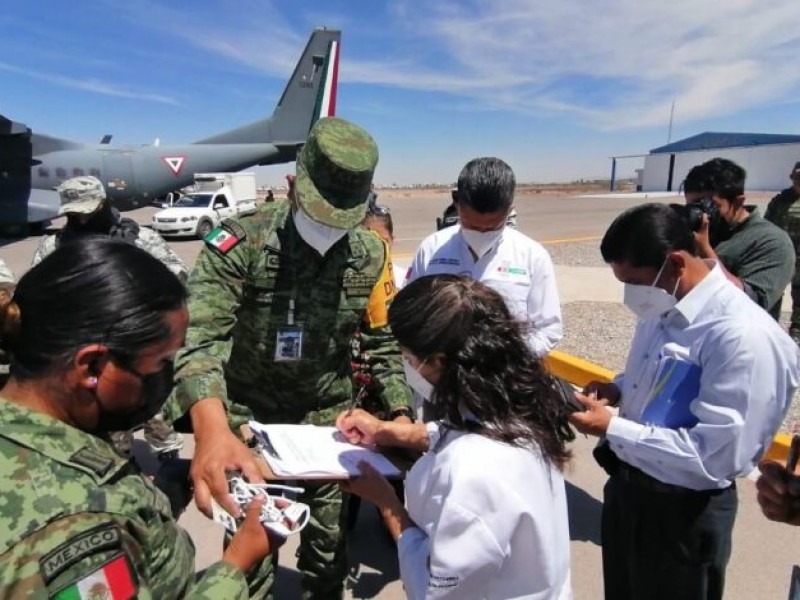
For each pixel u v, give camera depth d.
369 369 2.30
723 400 1.60
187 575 1.04
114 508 0.86
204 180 21.27
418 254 3.28
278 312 1.95
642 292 1.75
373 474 1.49
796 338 5.20
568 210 32.38
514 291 2.94
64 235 3.63
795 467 1.39
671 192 54.62
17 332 0.90
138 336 0.90
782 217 5.27
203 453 1.36
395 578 2.88
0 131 16.77
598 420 1.81
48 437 0.88
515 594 1.22
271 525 1.17
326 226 1.72
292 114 23.27
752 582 2.76
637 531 1.89
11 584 0.76
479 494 1.13
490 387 1.20
